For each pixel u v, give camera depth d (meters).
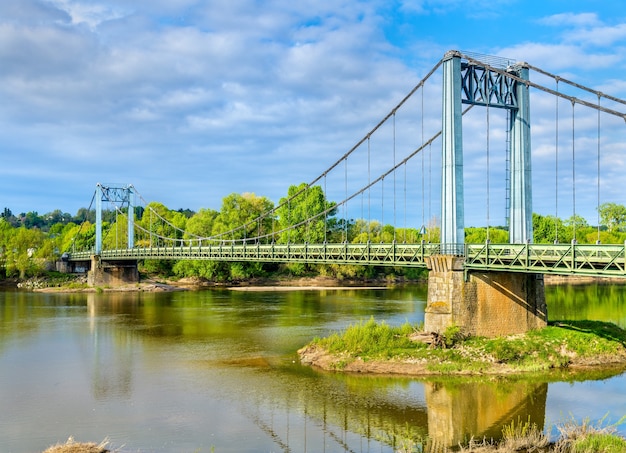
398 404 30.86
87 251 121.62
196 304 76.25
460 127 40.28
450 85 40.31
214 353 43.25
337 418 28.98
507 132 43.31
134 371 38.38
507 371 35.97
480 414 29.23
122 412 30.19
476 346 38.03
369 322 41.75
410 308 68.25
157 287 102.62
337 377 35.91
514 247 36.75
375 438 26.45
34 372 38.41
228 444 25.95
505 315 40.50
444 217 40.28
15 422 28.77
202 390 33.75
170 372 37.91
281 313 64.62
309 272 121.06
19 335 52.06
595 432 25.06
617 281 106.25
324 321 57.69
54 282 107.94
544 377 35.12
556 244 34.09
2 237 118.56
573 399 31.19
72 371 38.59
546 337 39.88
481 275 39.81
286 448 25.50
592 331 41.16
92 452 24.25
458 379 34.91
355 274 118.50
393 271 123.00
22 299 85.12
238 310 68.44
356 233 118.38
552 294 80.25
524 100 42.59
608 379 34.62
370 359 37.62
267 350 43.91
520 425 27.52
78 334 52.47
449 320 38.59
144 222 131.62
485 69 41.59
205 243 115.81
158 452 25.06
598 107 36.66
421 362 36.72
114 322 59.84
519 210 42.25
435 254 40.50
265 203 120.75
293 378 35.84
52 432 27.39
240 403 31.36
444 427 27.61
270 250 65.69
